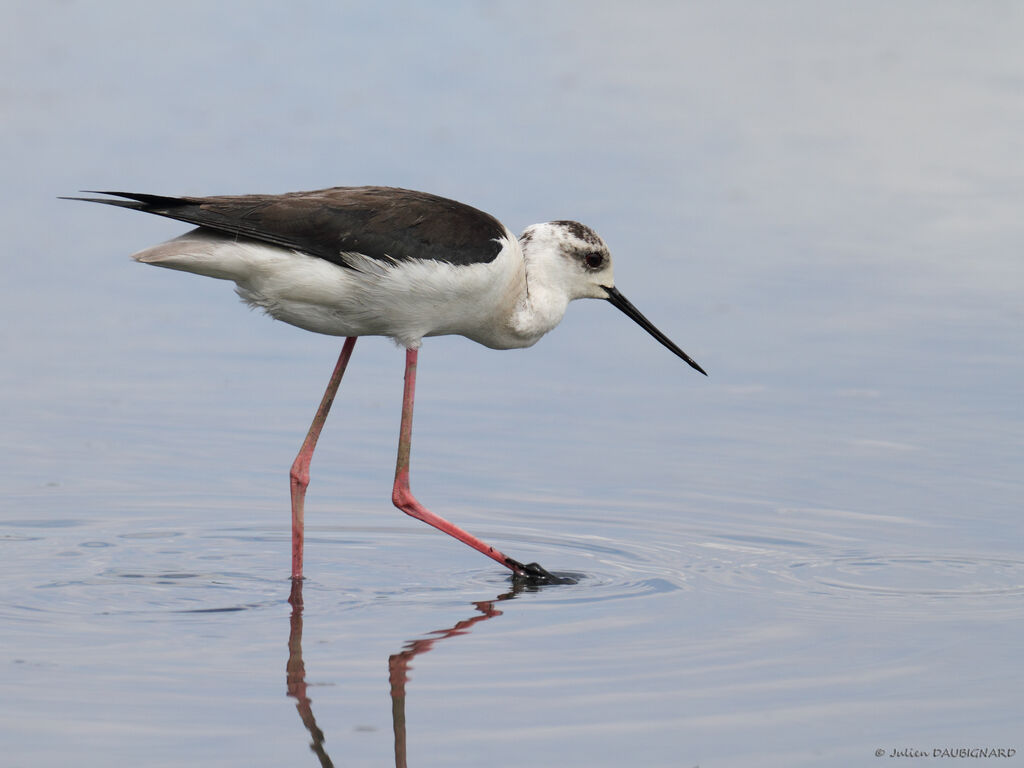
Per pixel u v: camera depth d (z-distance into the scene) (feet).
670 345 38.63
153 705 25.98
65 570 33.14
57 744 24.36
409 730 25.12
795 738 24.94
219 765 23.77
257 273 31.99
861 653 28.63
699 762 24.07
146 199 31.27
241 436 42.37
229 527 36.42
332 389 34.71
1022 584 32.60
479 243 33.53
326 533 36.40
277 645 29.07
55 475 39.14
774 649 28.86
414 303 33.27
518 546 35.63
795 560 34.37
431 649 28.91
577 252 37.01
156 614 30.73
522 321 36.11
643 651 28.78
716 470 40.29
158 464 40.16
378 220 32.42
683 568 33.99
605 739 24.81
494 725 25.35
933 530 36.01
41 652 28.30
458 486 39.42
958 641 29.27
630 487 39.27
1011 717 25.75
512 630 30.04
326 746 24.49
